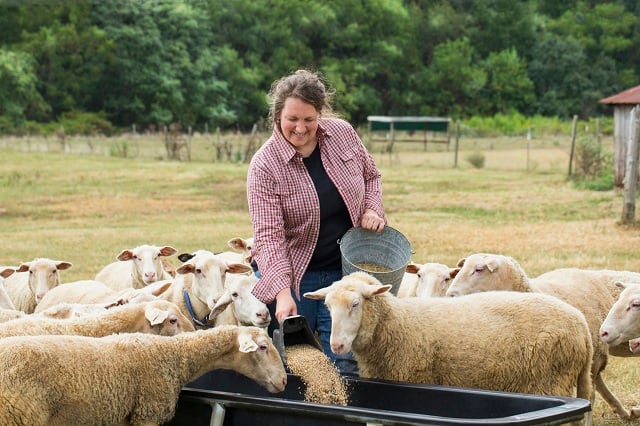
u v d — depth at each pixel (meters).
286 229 6.96
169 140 49.69
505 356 6.80
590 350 7.13
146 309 7.15
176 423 6.74
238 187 33.38
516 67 87.56
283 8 84.94
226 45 80.12
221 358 6.80
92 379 6.27
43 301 10.39
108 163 43.88
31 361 6.07
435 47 90.00
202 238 20.34
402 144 65.38
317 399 6.45
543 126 75.25
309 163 6.88
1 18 76.56
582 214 23.36
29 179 36.19
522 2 96.75
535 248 17.94
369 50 87.25
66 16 77.94
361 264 7.13
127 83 74.81
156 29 76.00
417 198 29.05
